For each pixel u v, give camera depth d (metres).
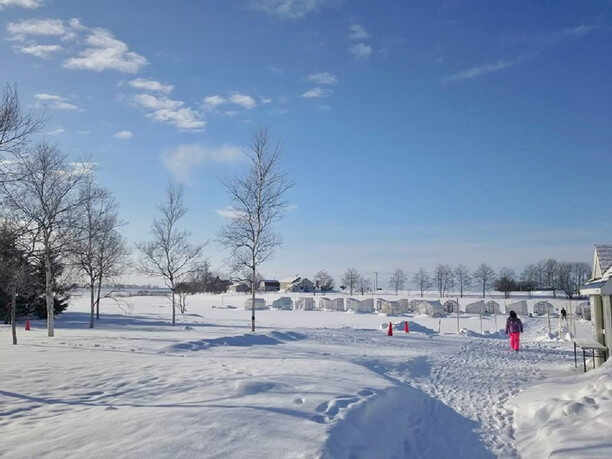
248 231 27.27
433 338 27.89
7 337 22.86
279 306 75.19
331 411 7.92
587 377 11.52
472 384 13.41
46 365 13.11
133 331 27.03
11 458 5.76
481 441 8.43
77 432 6.74
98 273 36.22
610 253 17.58
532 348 23.77
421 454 7.78
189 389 9.70
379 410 8.73
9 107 14.94
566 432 7.60
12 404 8.73
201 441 6.32
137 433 6.64
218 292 130.88
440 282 125.31
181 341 19.94
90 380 10.93
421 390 12.18
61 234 24.39
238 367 12.61
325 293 128.50
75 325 33.12
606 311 14.80
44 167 23.73
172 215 36.47
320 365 13.11
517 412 10.22
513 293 118.06
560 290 117.50
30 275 22.66
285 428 6.92
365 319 51.78
